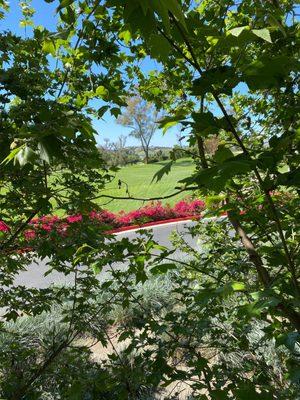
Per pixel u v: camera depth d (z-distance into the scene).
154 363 1.85
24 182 2.30
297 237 1.76
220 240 2.93
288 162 1.29
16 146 1.19
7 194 2.58
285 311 1.29
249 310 1.02
